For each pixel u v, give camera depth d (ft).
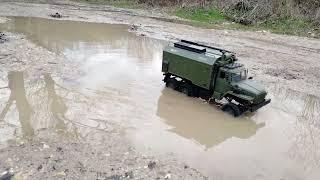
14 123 45.73
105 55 76.69
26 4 125.59
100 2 139.03
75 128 45.78
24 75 60.75
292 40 100.22
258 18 116.78
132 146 42.93
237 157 43.16
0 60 65.82
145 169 38.24
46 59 69.72
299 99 61.57
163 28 107.04
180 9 130.00
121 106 53.26
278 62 80.69
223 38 99.14
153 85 61.98
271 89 64.69
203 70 54.49
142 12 127.65
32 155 38.47
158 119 50.65
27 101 52.03
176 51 57.93
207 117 52.60
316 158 44.09
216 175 38.96
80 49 79.61
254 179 38.96
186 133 47.70
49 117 48.11
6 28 92.58
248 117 53.83
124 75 65.51
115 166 38.14
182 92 59.72
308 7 117.60
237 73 53.06
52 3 131.34
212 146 45.29
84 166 37.50
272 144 46.88
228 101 54.65
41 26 98.37
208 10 126.31
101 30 99.71
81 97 54.95
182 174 38.24
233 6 124.47
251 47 91.56
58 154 39.24
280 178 39.60
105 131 45.80
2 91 54.29
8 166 36.09
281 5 118.52
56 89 56.80
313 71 76.07
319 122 53.72
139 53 80.18
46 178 34.78
